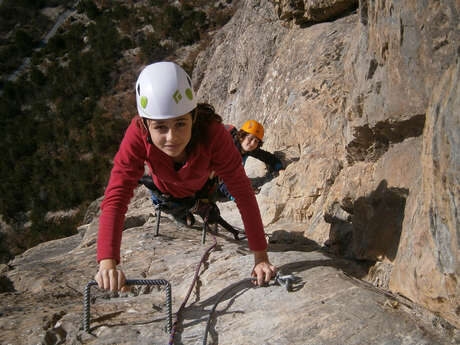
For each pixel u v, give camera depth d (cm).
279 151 560
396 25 226
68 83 3002
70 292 280
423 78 217
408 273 191
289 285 200
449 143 158
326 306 182
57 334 192
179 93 183
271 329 176
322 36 637
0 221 2403
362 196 265
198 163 206
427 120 187
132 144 196
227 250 306
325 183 397
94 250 390
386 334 165
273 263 241
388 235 241
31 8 3834
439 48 204
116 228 190
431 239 172
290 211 438
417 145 233
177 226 429
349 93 303
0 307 241
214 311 198
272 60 874
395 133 247
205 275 243
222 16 2992
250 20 1127
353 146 280
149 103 182
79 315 208
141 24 3241
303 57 655
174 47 2989
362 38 279
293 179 453
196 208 302
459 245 155
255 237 209
